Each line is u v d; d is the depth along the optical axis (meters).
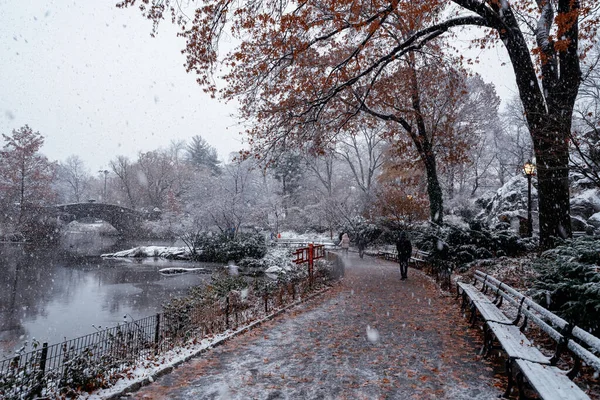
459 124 26.89
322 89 12.78
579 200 17.67
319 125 14.77
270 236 40.31
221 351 6.30
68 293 18.38
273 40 10.80
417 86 18.12
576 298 5.43
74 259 32.97
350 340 6.78
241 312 9.58
